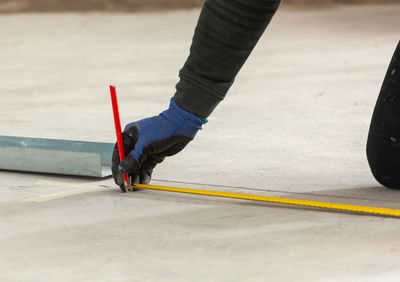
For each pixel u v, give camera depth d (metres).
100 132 4.11
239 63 2.68
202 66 2.67
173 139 2.79
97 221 2.58
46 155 3.19
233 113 4.68
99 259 2.21
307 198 2.85
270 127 4.22
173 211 2.68
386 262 2.15
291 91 5.54
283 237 2.38
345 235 2.39
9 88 5.89
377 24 10.91
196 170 3.29
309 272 2.09
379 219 2.56
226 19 2.57
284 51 8.09
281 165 3.36
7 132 4.13
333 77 6.20
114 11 13.94
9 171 3.32
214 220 2.57
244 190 2.97
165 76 6.39
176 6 14.25
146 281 2.04
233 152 3.62
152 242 2.35
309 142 3.82
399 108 2.75
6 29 11.22
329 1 14.24
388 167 2.86
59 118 4.55
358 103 4.98
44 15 13.53
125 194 2.91
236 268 2.12
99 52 8.29
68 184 3.09
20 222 2.58
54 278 2.08
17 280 2.07
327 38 9.27
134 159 2.82
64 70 6.91
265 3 2.54
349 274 2.07
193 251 2.26
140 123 2.82
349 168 3.30
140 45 8.91
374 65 6.86
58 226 2.53
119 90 5.68
